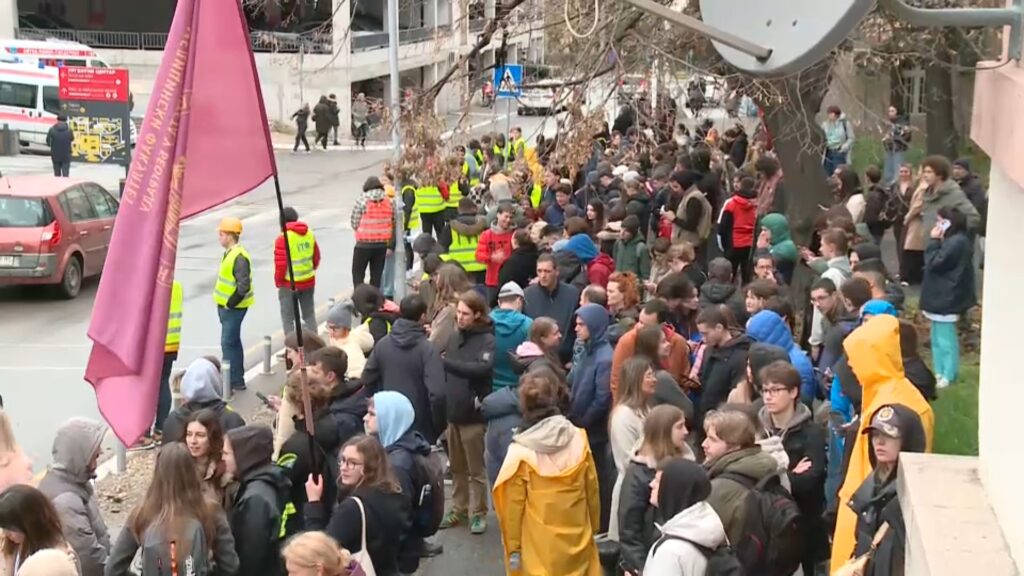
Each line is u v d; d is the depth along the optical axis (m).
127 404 5.61
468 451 8.80
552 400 6.76
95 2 50.47
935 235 11.19
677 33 12.41
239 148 5.79
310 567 5.04
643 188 15.68
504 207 13.94
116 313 5.62
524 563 6.72
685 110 20.91
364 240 16.30
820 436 6.50
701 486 5.41
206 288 19.41
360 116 42.69
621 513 6.28
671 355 8.27
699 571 5.00
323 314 17.55
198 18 5.64
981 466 4.18
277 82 45.41
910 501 4.04
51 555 4.83
